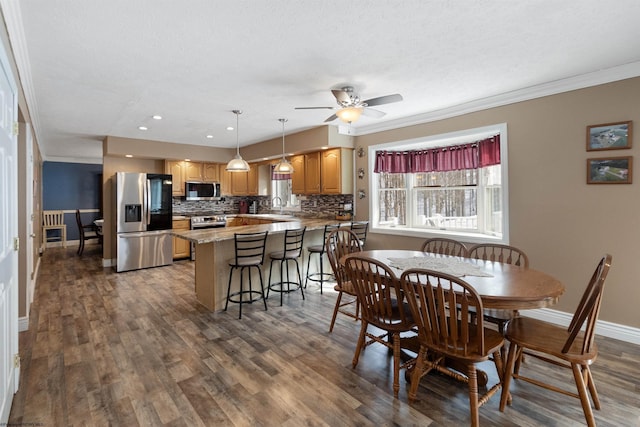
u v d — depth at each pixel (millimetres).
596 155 2943
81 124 4605
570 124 3074
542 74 2924
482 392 2121
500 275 2246
